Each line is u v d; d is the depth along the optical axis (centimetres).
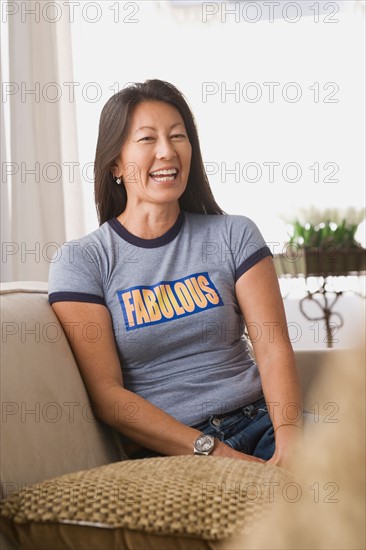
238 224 181
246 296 175
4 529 110
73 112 362
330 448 36
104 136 181
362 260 339
